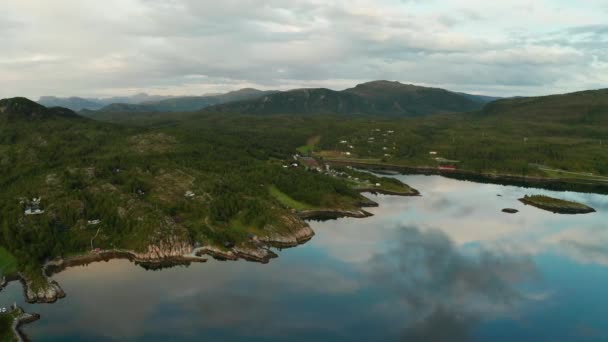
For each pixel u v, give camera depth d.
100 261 174.50
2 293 145.50
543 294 153.88
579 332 130.50
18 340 119.31
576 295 153.25
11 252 166.75
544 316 139.12
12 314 129.75
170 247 178.25
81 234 183.50
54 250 170.75
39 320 130.75
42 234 175.12
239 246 184.75
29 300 141.50
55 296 143.88
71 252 174.75
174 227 187.50
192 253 180.62
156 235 180.38
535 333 129.62
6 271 157.25
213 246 184.38
